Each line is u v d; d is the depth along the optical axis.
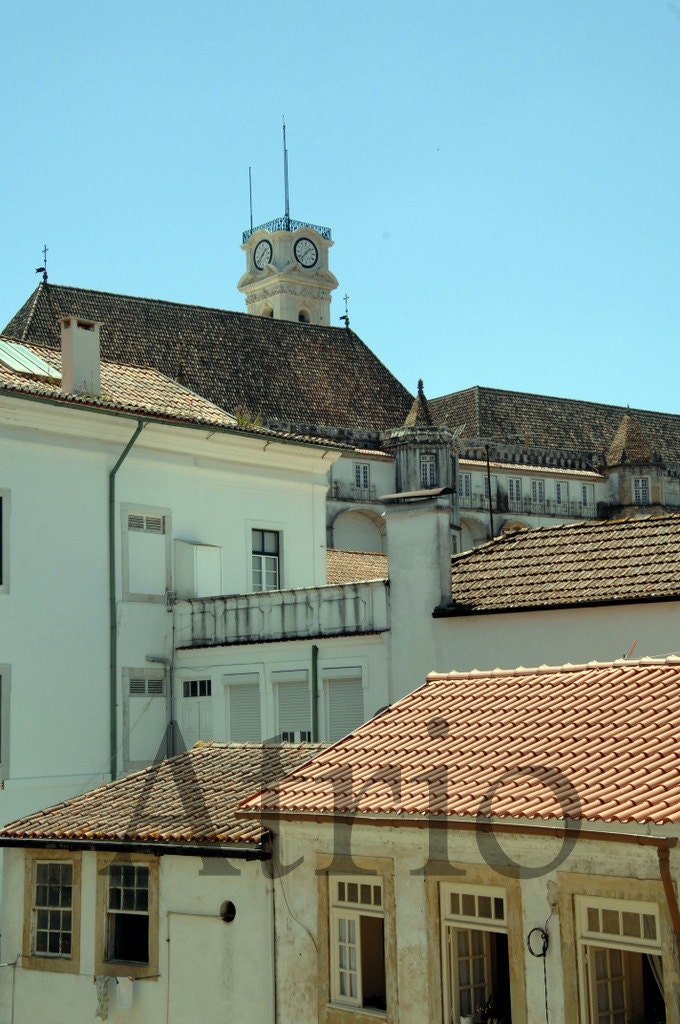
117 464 48.66
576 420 180.25
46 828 29.33
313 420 143.38
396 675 41.00
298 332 151.12
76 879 28.66
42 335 121.06
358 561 72.44
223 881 26.47
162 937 27.19
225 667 47.06
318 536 56.06
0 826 44.22
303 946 25.17
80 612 47.28
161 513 50.19
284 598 45.06
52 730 46.06
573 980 21.16
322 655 43.53
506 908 22.16
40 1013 28.75
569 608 37.19
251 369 142.25
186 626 48.97
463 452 160.12
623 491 174.00
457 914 22.94
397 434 147.38
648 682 26.03
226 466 52.72
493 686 28.38
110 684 47.69
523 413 175.50
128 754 47.97
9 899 29.70
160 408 52.16
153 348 134.25
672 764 21.84
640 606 36.00
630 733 23.72
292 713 44.53
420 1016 23.08
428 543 40.59
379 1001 24.22
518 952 21.91
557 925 21.44
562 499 170.00
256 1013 25.61
